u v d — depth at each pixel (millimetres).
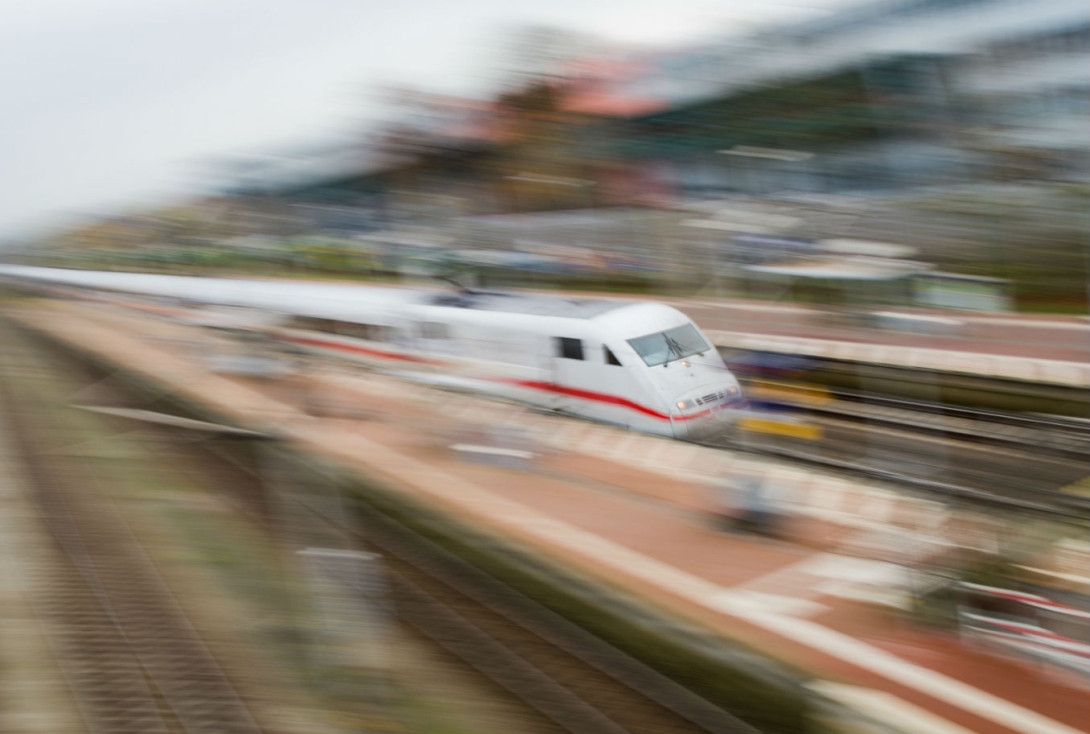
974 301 29594
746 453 20469
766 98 31781
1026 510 15516
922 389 23797
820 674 12266
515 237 47250
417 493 21297
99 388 39844
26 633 17375
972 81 26641
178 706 14375
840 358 26406
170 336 48688
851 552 15430
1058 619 11609
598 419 22984
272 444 26297
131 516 23516
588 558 16766
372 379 31156
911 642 12711
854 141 30531
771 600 14352
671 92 35812
